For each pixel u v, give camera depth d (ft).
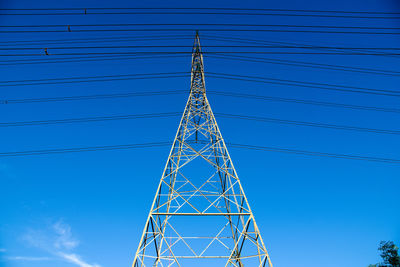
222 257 61.77
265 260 54.29
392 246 112.57
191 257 60.39
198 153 73.15
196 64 102.42
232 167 68.64
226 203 70.44
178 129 77.97
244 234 59.41
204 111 90.68
